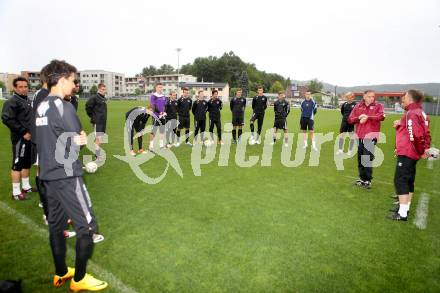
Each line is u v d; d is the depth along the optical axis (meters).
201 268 2.99
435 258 3.27
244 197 5.01
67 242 3.51
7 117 4.16
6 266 2.96
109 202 4.65
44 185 2.55
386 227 4.02
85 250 2.53
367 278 2.90
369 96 5.47
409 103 4.20
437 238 3.74
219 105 9.81
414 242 3.62
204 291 2.66
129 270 2.94
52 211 2.57
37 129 2.48
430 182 6.33
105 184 5.55
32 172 6.31
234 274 2.91
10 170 6.34
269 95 77.19
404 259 3.24
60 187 2.46
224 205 4.63
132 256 3.17
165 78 111.00
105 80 113.56
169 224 3.93
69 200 2.48
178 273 2.91
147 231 3.72
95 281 2.66
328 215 4.35
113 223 3.93
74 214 2.51
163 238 3.56
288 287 2.74
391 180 6.33
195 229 3.80
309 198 5.04
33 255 3.16
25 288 2.66
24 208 4.34
